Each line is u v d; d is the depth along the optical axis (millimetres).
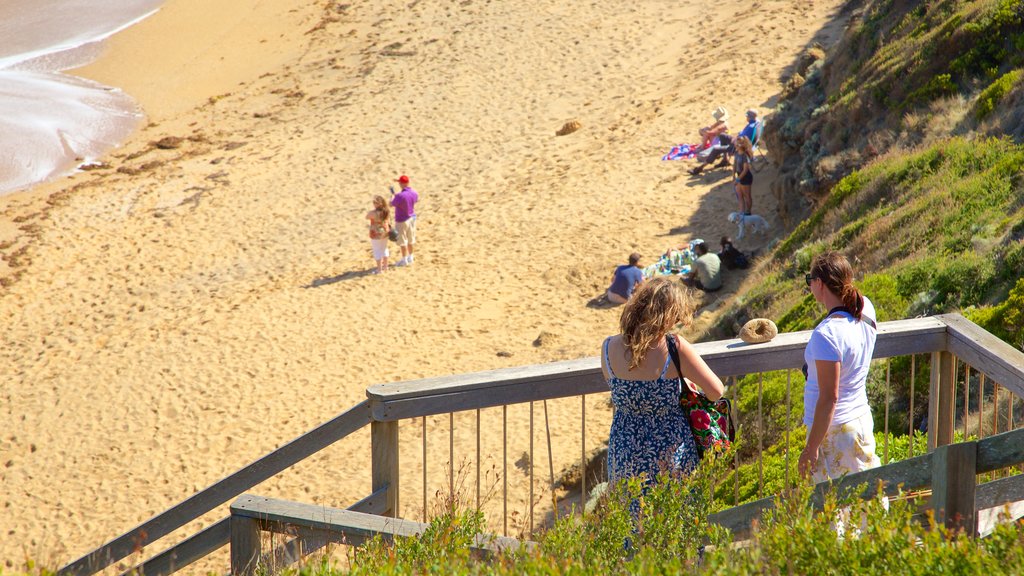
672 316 5598
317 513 6180
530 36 54719
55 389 25719
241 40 62688
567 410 20641
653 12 55312
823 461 6316
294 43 60688
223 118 51469
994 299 13414
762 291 20234
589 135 40719
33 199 42875
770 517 4922
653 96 43562
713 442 5574
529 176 37531
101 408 24312
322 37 60688
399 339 26078
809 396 6402
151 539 7559
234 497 7332
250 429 22406
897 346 6922
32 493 20891
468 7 61062
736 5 53375
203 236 36531
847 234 19672
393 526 5969
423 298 28406
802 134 30266
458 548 5008
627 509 5180
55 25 69875
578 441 19172
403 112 47375
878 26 29547
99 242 37000
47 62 62969
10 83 59344
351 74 54375
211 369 25516
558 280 28578
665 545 4980
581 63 49844
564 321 26172
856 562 4031
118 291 32438
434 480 18188
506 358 24438
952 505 5352
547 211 33625
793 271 20266
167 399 24266
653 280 5746
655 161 36250
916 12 27797
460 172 39375
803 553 4152
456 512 5629
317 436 6961
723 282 26750
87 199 41844
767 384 12938
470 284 29031
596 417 20172
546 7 58719
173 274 33375
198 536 7453
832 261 6301
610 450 5934
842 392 6270
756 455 11898
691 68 45906
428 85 50500
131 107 55062
